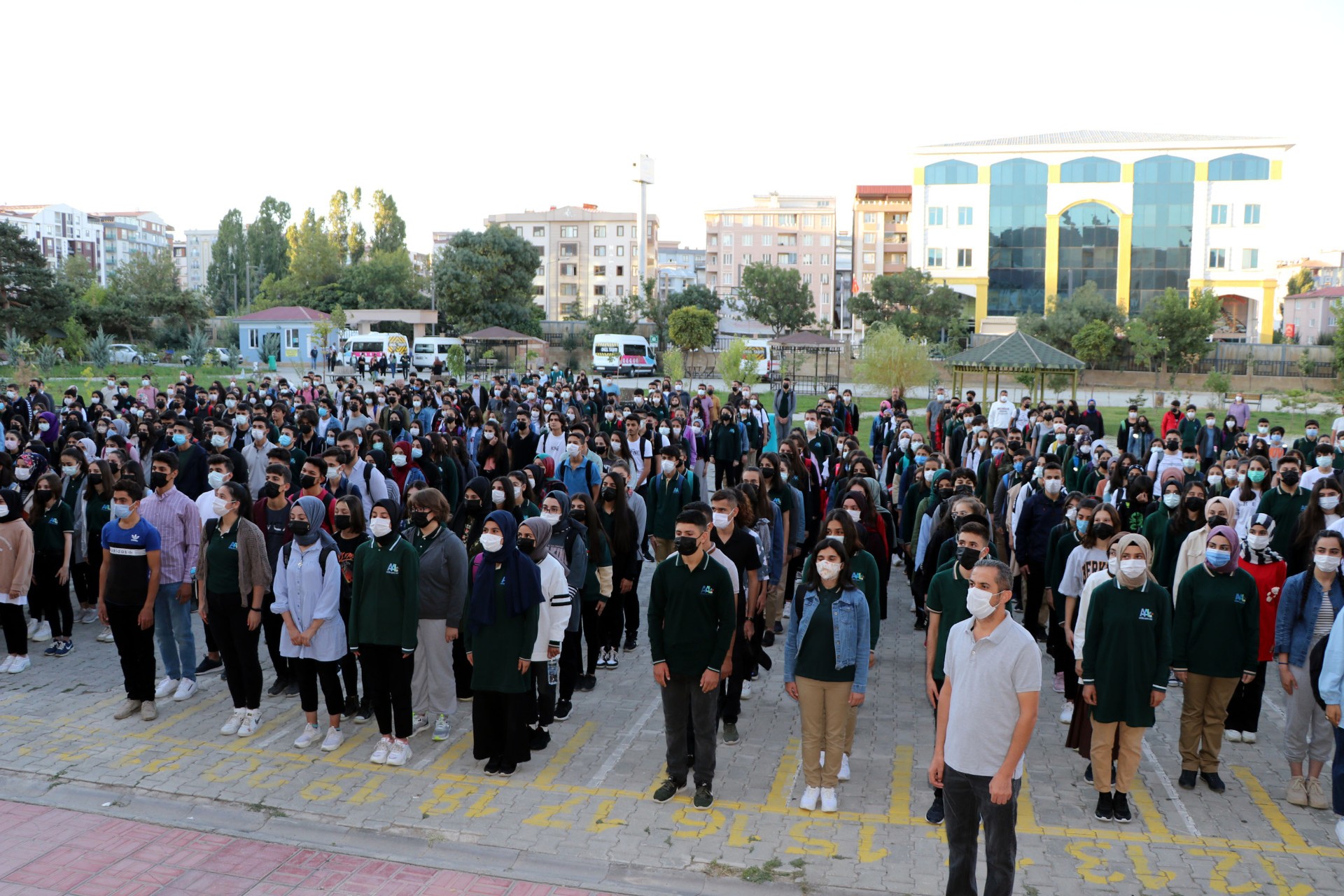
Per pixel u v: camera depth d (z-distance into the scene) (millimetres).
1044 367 28281
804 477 11883
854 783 7102
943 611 6770
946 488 10398
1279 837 6297
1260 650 7719
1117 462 11844
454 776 7152
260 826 6398
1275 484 9812
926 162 79750
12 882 5684
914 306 72312
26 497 10734
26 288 59531
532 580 7031
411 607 7211
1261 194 74625
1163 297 61219
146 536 8094
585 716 8391
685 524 6496
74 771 7164
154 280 78500
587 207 114312
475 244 71438
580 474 11703
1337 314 48812
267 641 8789
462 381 52875
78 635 10609
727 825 6398
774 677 9562
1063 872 5785
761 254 114000
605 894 5617
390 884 5699
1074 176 77500
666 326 77375
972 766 4961
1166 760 7598
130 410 19406
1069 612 7922
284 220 103688
